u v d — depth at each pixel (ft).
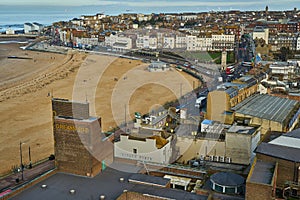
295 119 299.99
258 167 144.46
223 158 222.28
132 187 156.76
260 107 301.63
